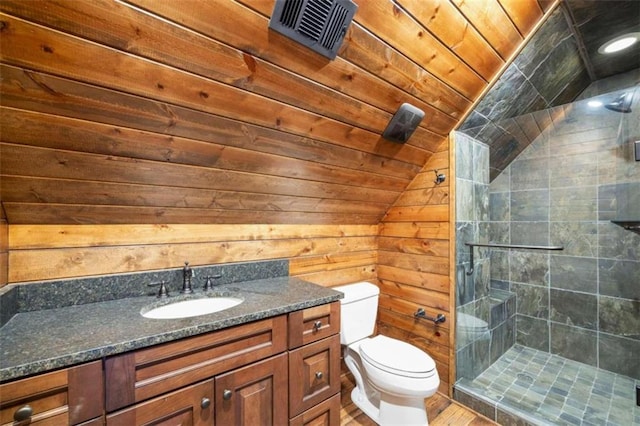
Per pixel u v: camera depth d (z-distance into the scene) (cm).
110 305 117
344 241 216
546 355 236
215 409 99
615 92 193
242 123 116
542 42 149
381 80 128
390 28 110
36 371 71
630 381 196
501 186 262
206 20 84
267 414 113
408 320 215
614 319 207
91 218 120
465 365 196
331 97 124
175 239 142
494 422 167
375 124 149
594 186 212
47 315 104
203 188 133
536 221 243
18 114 83
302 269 192
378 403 169
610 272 209
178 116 103
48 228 113
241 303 122
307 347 126
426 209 202
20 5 67
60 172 101
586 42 164
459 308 192
